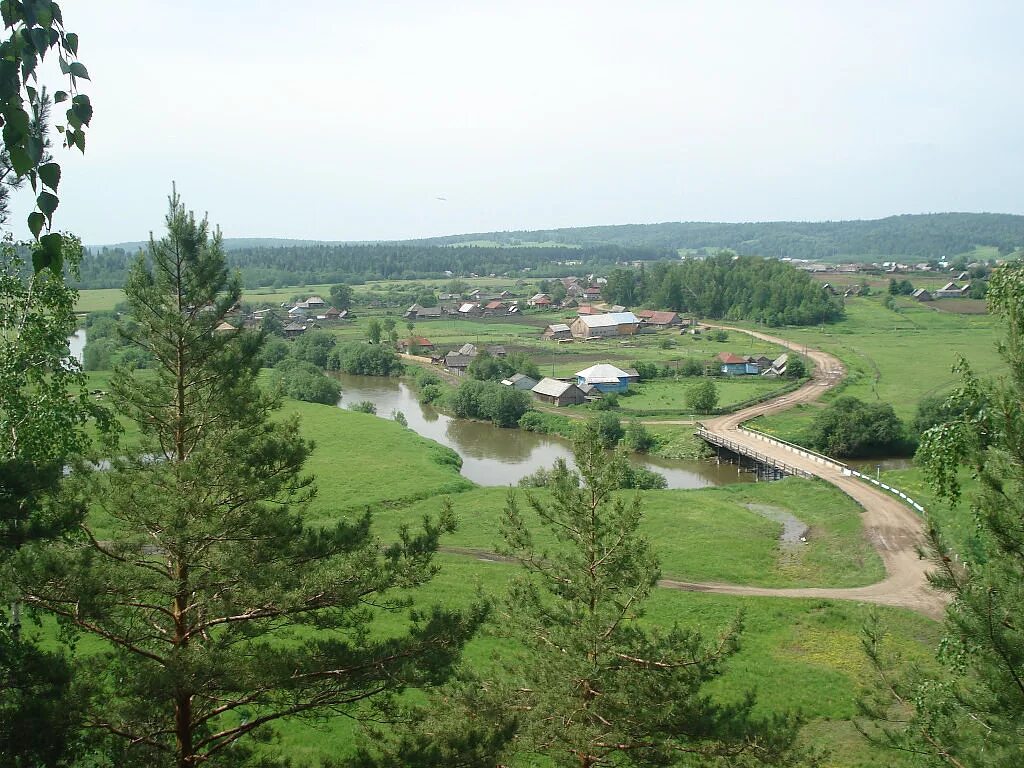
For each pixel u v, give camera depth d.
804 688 37.47
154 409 19.17
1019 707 14.70
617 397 124.94
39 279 24.95
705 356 158.88
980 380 20.86
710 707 21.73
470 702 20.95
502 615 23.14
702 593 50.16
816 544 60.81
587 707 20.77
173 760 16.17
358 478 76.69
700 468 93.44
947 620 16.31
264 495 18.41
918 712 17.08
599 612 21.91
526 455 98.38
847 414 94.62
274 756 19.56
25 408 24.09
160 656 16.88
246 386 19.42
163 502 16.62
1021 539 15.30
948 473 21.61
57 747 13.61
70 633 17.62
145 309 18.88
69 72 7.52
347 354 161.75
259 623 18.23
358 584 18.06
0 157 11.25
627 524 22.95
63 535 15.87
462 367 153.12
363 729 20.06
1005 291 21.80
